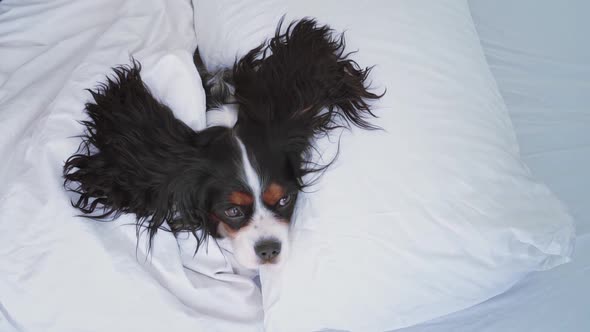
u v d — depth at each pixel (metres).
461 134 1.64
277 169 1.60
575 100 2.11
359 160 1.56
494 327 1.66
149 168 1.64
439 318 1.69
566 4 2.38
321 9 1.78
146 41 1.88
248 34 1.81
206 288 1.67
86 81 1.70
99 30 1.97
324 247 1.53
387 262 1.51
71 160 1.61
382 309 1.57
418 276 1.54
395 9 1.79
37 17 1.99
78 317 1.55
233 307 1.68
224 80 1.75
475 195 1.58
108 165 1.64
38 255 1.54
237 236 1.65
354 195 1.53
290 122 1.65
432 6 1.85
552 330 1.64
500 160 1.66
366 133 1.60
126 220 1.67
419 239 1.52
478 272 1.57
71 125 1.65
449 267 1.54
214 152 1.60
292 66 1.70
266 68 1.72
